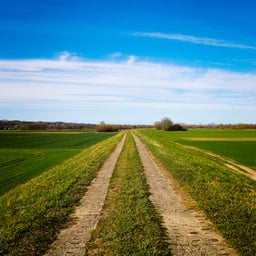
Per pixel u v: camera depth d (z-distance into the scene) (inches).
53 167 1282.0
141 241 398.0
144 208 553.9
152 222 474.0
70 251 375.6
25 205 588.7
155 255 358.6
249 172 1211.2
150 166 1140.5
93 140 3634.4
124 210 540.7
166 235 430.9
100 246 390.3
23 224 462.9
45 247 388.5
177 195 675.4
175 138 3902.6
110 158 1412.4
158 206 584.7
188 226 469.4
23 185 839.1
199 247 387.9
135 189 717.3
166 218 510.0
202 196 645.9
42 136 4712.1
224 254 366.0
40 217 500.7
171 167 1071.6
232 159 1643.7
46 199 628.4
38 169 1231.5
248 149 2293.3
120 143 2518.5
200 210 556.1
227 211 532.4
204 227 464.4
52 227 460.8
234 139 3688.5
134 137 3688.5
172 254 366.0
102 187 765.9
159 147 2060.8
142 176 906.7
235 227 450.9
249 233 424.8
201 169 1040.8
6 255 359.9
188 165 1124.5
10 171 1184.2
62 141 3462.1
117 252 366.0
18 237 413.4
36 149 2391.7
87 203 609.6
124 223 467.2
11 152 2112.5
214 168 1136.2
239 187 778.8
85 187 765.3
